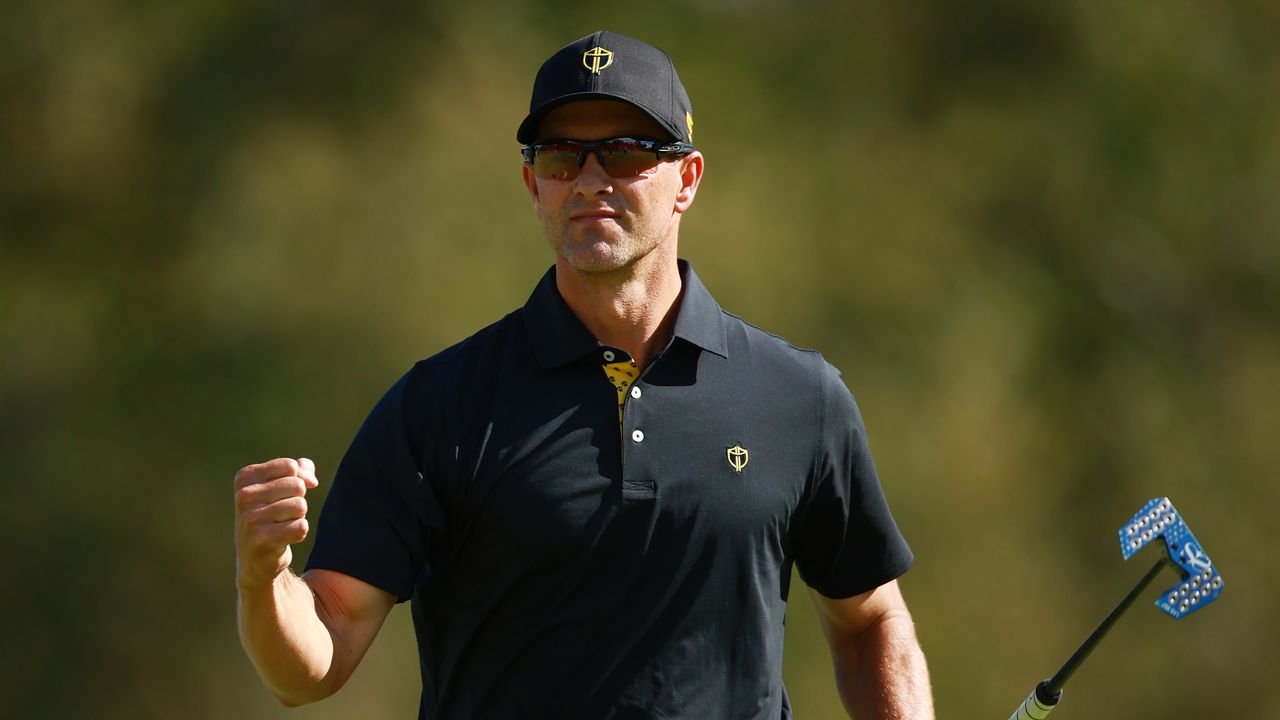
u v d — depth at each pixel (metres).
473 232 59.03
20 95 58.34
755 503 11.31
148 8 59.66
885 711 12.38
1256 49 69.81
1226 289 68.81
